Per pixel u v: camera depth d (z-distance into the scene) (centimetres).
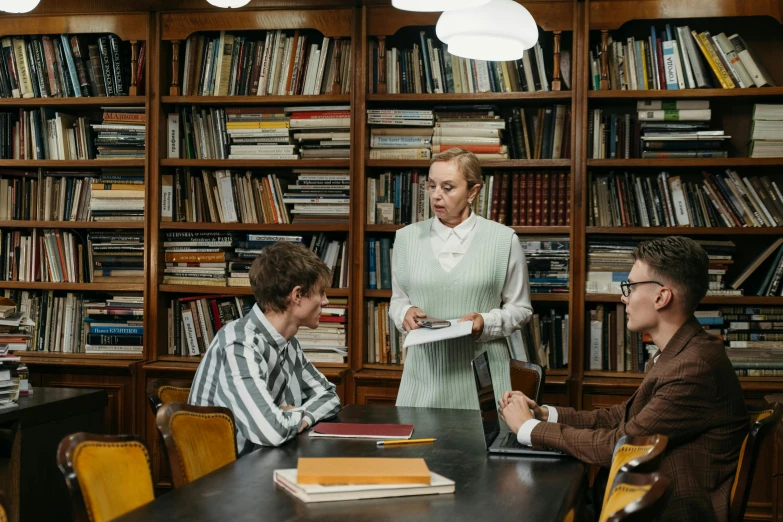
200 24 425
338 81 418
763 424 184
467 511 149
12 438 292
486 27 280
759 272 407
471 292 285
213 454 193
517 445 205
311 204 423
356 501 153
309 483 156
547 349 407
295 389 243
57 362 421
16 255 449
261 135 425
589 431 195
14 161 442
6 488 292
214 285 430
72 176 448
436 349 283
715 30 420
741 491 185
